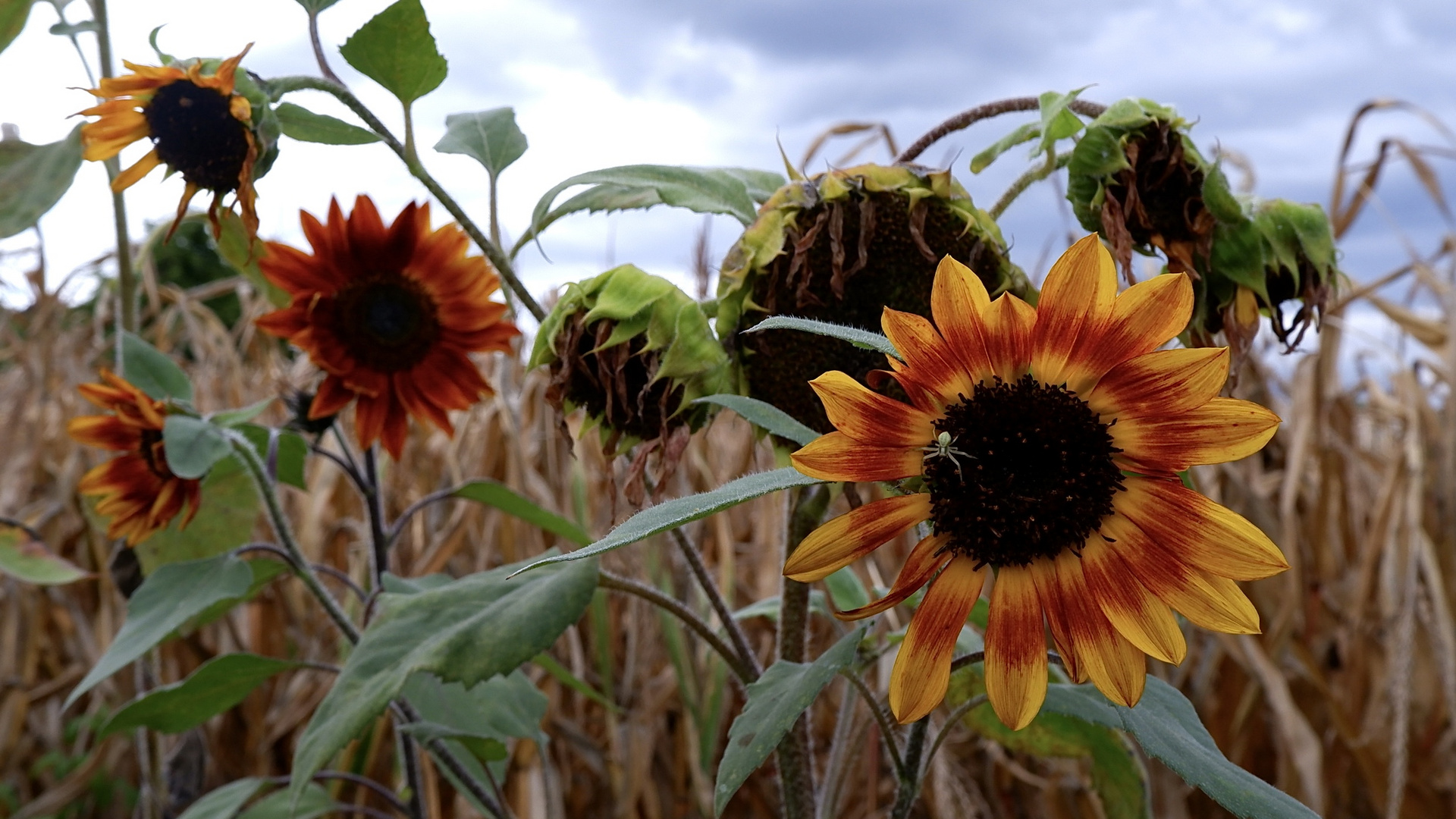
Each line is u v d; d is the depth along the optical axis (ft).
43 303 3.60
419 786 2.03
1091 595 1.03
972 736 2.89
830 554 1.03
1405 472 2.77
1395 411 3.26
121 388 1.98
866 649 1.59
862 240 1.30
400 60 1.52
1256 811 1.02
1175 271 1.44
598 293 1.38
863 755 2.74
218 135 1.59
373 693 1.40
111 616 3.32
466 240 2.18
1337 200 2.88
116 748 3.43
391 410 2.17
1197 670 2.88
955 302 1.03
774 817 3.21
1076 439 1.03
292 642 3.44
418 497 3.41
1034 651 1.04
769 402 1.37
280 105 1.62
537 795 2.75
